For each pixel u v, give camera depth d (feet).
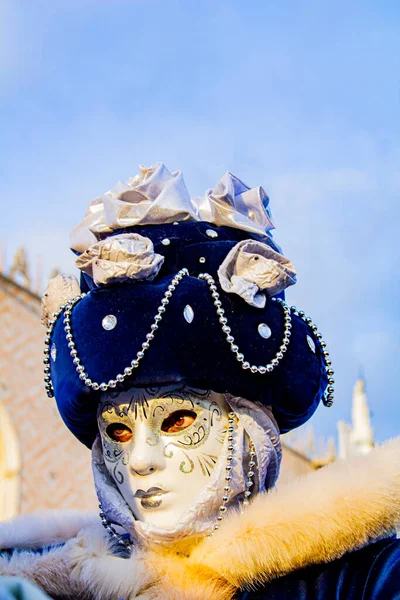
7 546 6.08
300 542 5.00
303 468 30.68
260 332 5.67
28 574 5.24
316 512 5.01
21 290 26.11
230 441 5.65
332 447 31.40
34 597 3.02
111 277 5.60
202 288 5.65
